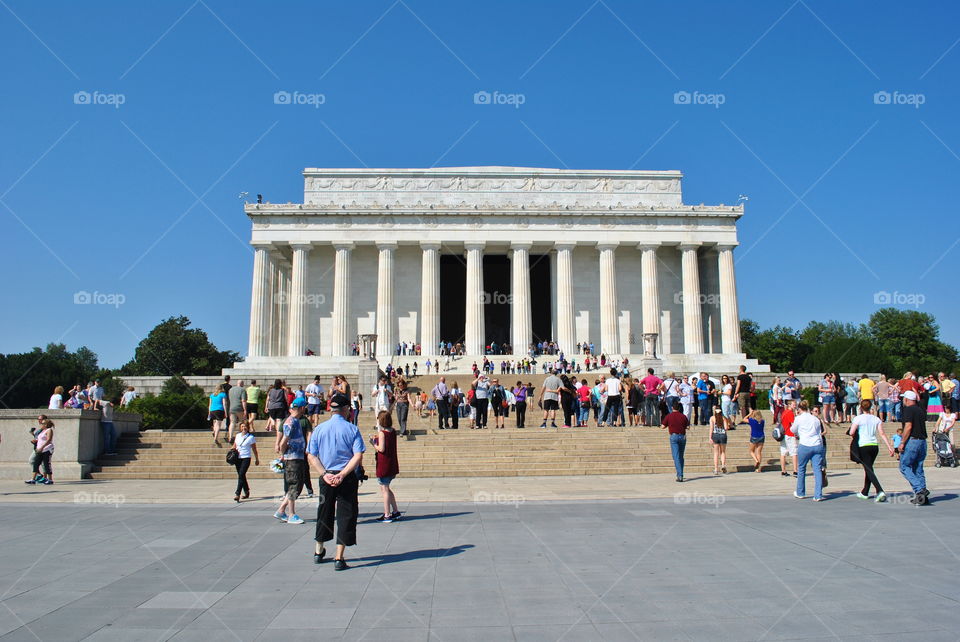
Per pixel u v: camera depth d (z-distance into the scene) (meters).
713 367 74.06
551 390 39.72
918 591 10.99
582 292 84.06
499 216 79.38
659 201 84.19
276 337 83.75
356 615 9.98
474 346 77.00
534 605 10.40
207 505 21.84
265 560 13.55
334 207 78.25
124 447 33.75
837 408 43.19
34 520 18.73
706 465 31.52
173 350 111.94
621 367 69.94
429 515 19.11
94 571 12.70
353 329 82.38
